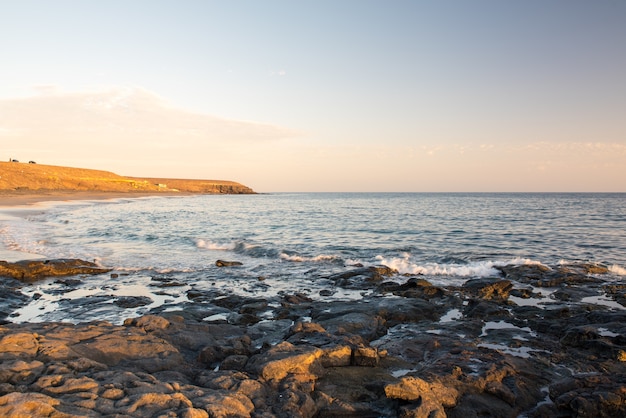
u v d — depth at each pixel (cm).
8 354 696
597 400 674
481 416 682
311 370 771
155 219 4438
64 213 4731
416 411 632
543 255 2314
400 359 890
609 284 1625
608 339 967
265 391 687
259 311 1266
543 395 757
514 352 946
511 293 1514
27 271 1708
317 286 1644
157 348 841
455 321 1169
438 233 3331
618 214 5388
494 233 3316
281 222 4325
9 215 4153
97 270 1841
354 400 705
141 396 575
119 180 14762
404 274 1872
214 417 559
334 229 3641
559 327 1080
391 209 6875
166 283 1641
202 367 823
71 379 611
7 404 511
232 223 4175
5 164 10994
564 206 7688
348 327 1068
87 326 908
